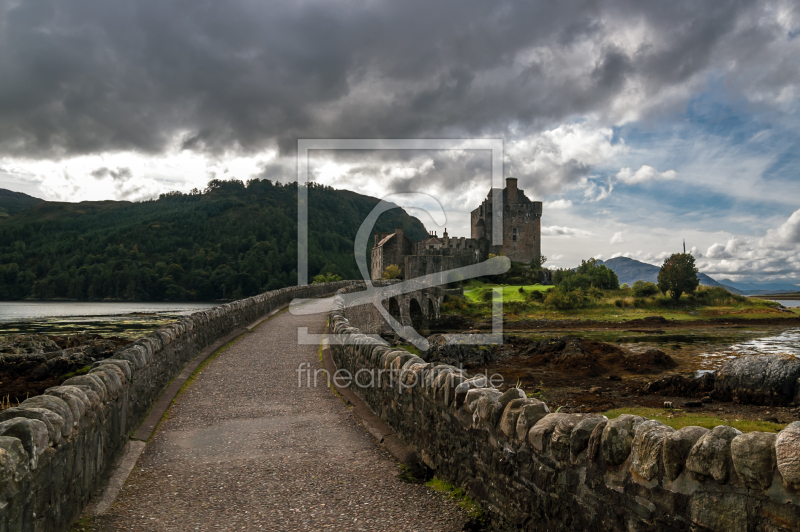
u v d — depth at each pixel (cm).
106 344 1725
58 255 15050
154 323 4288
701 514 264
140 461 607
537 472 382
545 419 386
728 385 1581
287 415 817
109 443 556
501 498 427
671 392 1730
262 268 12544
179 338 1109
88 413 474
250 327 1966
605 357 2600
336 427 754
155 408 823
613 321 5809
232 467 589
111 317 5256
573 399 1677
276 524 450
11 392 1188
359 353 934
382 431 713
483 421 461
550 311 6147
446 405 534
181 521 454
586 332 5009
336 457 627
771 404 1490
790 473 227
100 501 480
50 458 374
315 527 445
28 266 14538
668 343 3944
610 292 7269
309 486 536
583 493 338
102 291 12344
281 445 670
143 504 487
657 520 286
